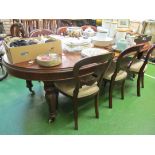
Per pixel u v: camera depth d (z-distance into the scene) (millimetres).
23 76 1589
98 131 1869
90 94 1830
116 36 2516
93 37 2463
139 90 2516
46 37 2066
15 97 2424
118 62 1952
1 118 2012
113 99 2453
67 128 1895
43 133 1822
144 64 2357
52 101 1847
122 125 1963
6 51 1737
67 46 2070
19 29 2605
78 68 1494
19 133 1811
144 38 2650
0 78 2848
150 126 1958
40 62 1589
